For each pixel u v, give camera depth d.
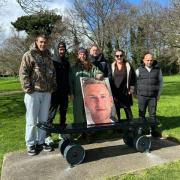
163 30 27.86
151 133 7.47
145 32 36.16
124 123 6.04
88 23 34.31
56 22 35.38
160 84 7.47
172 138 7.20
